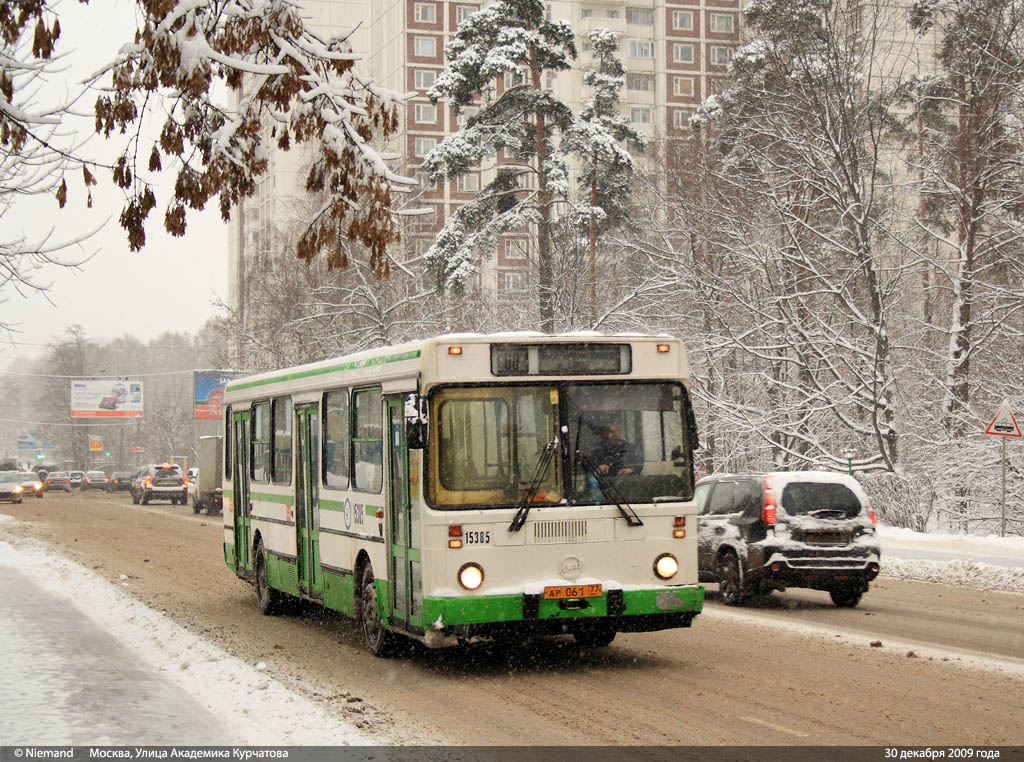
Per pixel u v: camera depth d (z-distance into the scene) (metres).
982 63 33.81
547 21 41.91
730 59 43.12
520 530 11.11
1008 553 22.91
